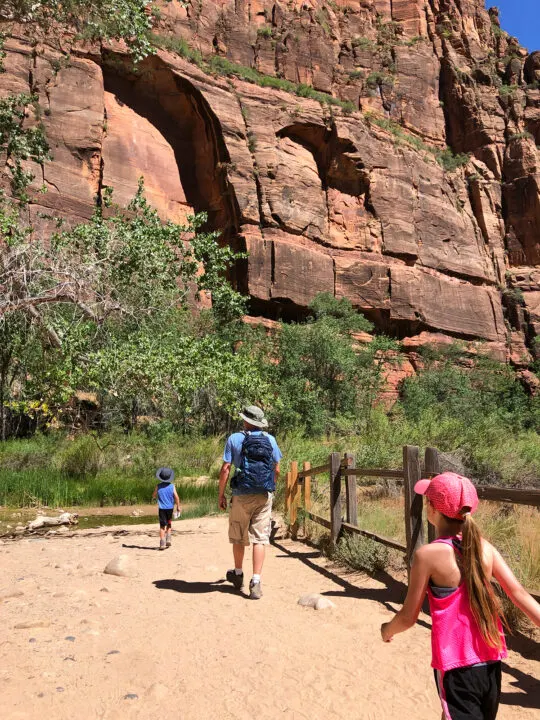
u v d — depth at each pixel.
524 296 60.81
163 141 47.62
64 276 13.97
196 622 4.23
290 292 46.75
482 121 64.81
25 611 4.42
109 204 16.55
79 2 13.90
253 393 15.22
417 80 63.16
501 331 59.19
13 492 12.68
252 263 45.91
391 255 53.81
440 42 67.06
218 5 54.59
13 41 40.69
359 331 46.91
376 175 54.41
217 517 10.53
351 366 36.81
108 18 13.94
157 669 3.36
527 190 62.91
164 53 46.56
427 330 54.38
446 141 65.62
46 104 40.97
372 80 59.75
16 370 19.52
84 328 13.82
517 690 3.20
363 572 5.77
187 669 3.40
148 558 6.59
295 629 4.11
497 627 1.92
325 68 57.09
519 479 11.77
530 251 62.53
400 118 61.16
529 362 58.47
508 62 69.25
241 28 54.81
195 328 29.38
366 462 11.72
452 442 12.73
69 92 42.06
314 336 35.91
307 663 3.51
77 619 4.25
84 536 8.50
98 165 42.66
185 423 23.58
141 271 15.31
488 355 54.28
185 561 6.43
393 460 11.42
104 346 15.23
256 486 4.97
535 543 5.22
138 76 46.56
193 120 49.12
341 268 50.62
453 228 58.91
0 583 5.37
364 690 3.16
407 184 56.09
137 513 11.41
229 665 3.46
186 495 13.02
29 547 7.38
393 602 4.75
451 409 33.75
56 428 21.25
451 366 49.28
